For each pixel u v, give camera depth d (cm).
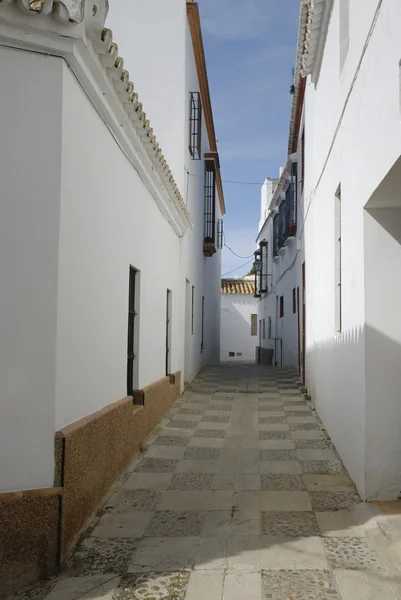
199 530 440
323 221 789
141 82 1052
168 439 741
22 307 375
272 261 2159
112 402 555
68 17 378
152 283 787
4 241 373
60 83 393
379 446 468
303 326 1309
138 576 366
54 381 381
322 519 455
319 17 713
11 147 378
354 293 521
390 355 467
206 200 1744
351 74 532
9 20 372
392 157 377
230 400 1079
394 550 373
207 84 1520
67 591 350
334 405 685
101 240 506
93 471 463
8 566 358
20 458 370
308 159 1046
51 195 385
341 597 333
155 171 725
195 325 1475
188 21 1180
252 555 392
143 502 504
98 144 494
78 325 438
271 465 619
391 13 380
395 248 472
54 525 375
